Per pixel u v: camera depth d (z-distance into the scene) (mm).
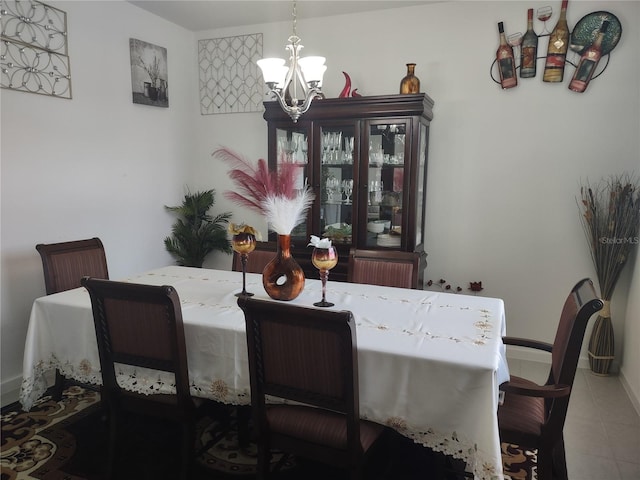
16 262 2570
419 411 1435
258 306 1341
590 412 2436
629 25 2723
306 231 3297
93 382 1910
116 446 1777
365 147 3049
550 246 3064
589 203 2840
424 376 1414
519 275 3162
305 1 3119
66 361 1969
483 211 3193
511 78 2990
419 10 3180
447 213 3287
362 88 3393
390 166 3043
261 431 1491
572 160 2943
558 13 2850
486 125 3109
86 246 2576
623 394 2639
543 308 3131
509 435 1533
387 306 1950
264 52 3637
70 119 2830
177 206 3816
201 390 1732
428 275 3395
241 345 1643
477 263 3258
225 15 3438
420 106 2844
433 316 1813
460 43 3104
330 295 2131
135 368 1756
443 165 3250
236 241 2031
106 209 3135
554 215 3029
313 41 3494
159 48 3482
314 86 2008
